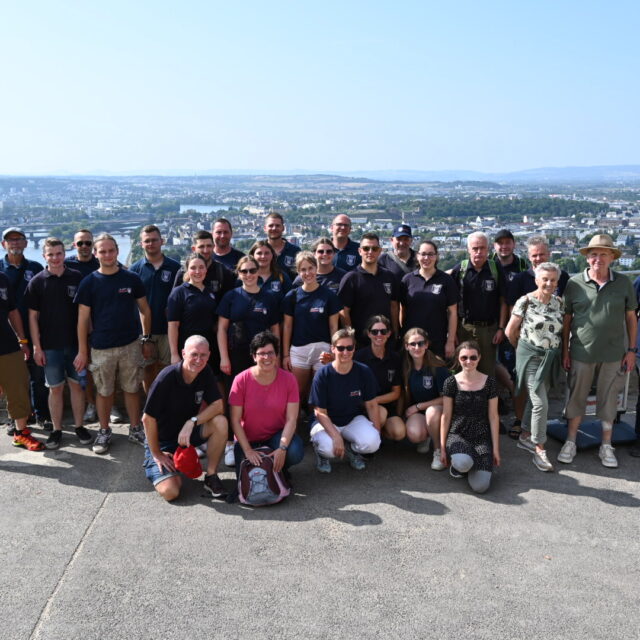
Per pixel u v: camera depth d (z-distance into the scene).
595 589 3.06
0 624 2.78
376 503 3.96
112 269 4.81
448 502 3.97
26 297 4.77
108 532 3.58
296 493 4.12
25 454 4.72
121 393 5.74
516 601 2.96
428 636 2.72
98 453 4.74
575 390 4.59
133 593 3.01
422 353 4.65
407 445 5.02
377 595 3.00
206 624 2.79
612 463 4.50
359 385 4.53
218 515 3.80
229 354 4.89
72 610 2.88
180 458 3.99
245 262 4.77
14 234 5.43
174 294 4.84
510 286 5.42
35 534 3.55
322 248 5.39
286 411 4.23
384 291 5.27
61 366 4.85
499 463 4.23
